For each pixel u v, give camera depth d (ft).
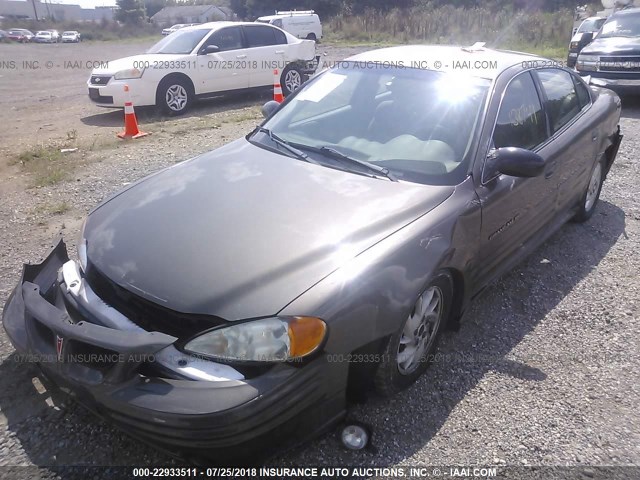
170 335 7.00
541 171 9.72
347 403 7.98
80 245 8.83
